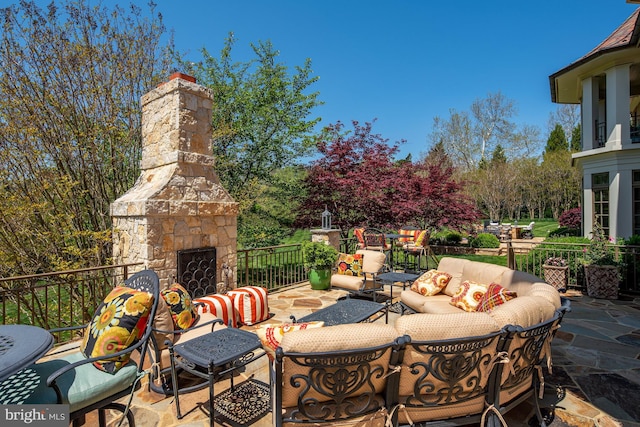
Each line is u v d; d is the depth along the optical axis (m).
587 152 8.53
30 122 5.36
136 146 6.53
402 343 1.47
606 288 5.01
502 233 14.30
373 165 8.09
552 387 2.50
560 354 3.07
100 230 5.86
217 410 2.24
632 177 7.82
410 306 3.87
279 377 1.43
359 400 1.56
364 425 1.57
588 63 8.20
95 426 2.07
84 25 5.73
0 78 5.18
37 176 5.47
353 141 8.37
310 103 8.70
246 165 8.31
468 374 1.63
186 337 2.69
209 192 4.50
